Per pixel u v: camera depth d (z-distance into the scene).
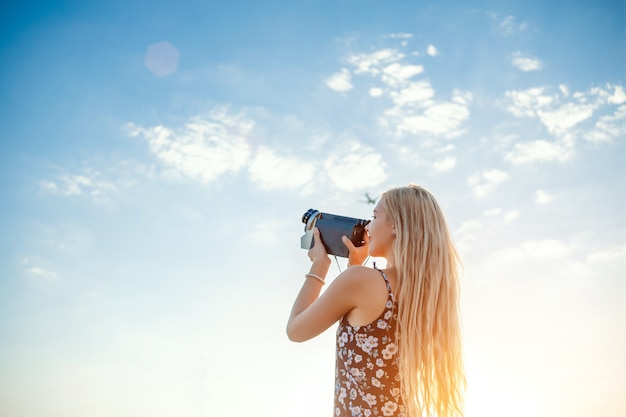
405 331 1.53
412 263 1.58
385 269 1.60
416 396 1.51
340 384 1.55
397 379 1.51
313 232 1.78
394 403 1.49
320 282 1.69
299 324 1.57
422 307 1.57
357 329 1.53
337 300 1.53
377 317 1.53
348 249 1.73
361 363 1.52
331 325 1.57
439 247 1.62
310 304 1.65
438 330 1.58
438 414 1.55
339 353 1.57
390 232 1.66
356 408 1.50
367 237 1.77
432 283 1.58
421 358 1.53
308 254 1.79
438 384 1.57
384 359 1.51
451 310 1.61
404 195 1.67
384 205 1.68
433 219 1.64
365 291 1.53
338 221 1.77
